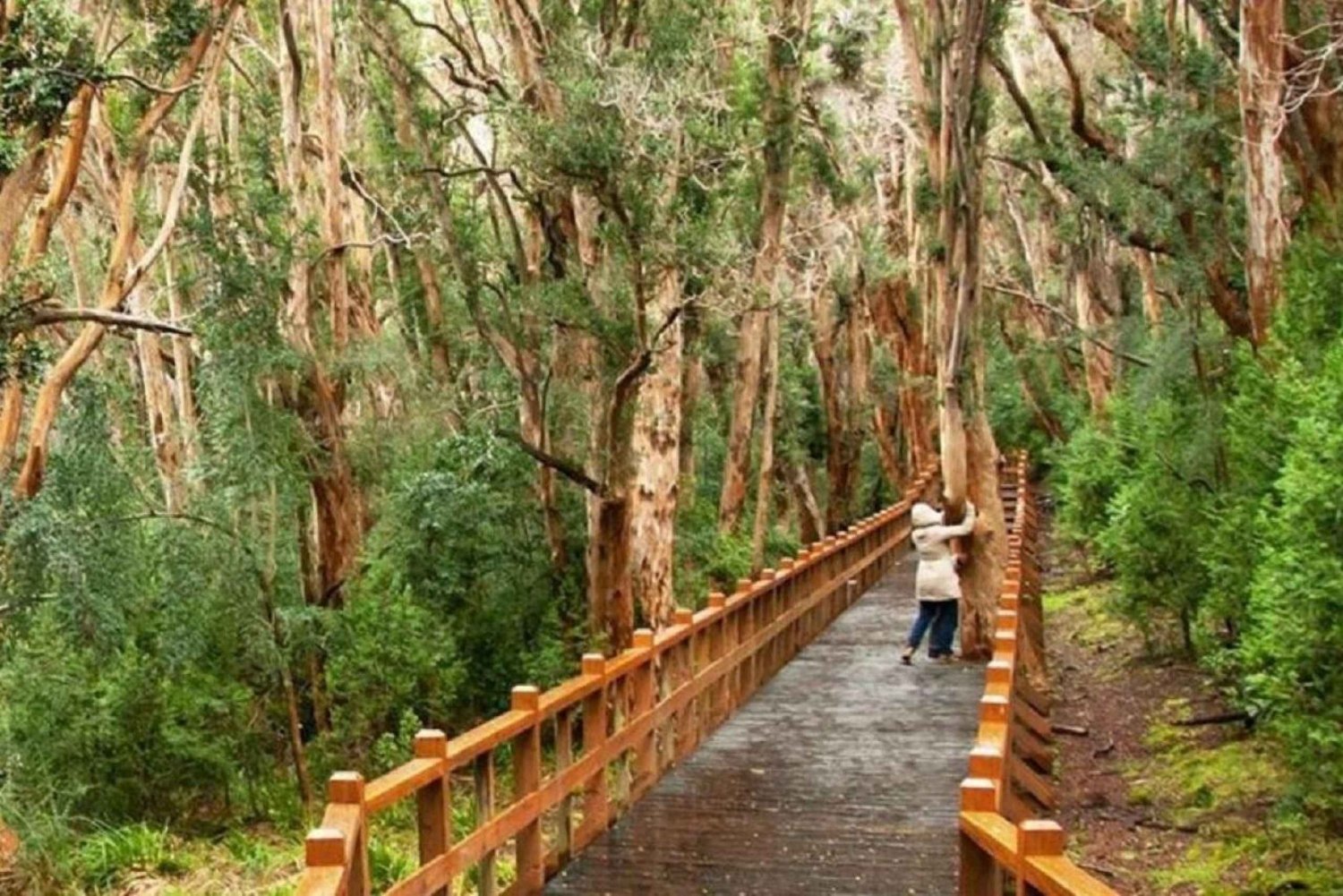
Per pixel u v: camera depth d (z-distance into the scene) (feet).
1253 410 43.34
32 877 38.75
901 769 38.14
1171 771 43.50
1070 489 84.84
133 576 46.93
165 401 78.64
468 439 59.57
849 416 113.80
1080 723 51.29
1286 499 32.68
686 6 55.36
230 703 49.21
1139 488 56.24
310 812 47.44
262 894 37.04
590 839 31.12
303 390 56.85
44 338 62.03
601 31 53.57
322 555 57.67
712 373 106.42
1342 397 32.83
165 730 46.62
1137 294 113.39
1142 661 59.36
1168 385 59.06
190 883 39.93
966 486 55.16
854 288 107.65
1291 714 32.58
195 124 46.01
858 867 28.84
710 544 79.87
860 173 115.14
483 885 24.23
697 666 42.78
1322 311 42.57
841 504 114.32
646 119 47.47
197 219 51.75
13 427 40.73
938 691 50.19
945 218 52.24
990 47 51.96
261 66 79.71
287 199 55.83
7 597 41.16
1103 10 64.39
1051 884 15.14
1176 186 60.95
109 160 58.49
